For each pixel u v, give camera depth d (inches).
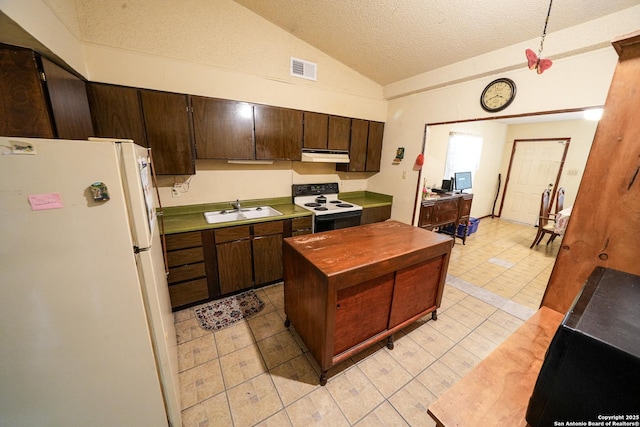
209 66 90.0
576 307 26.6
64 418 38.0
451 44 88.0
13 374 33.8
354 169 130.4
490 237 180.4
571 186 188.4
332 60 116.2
